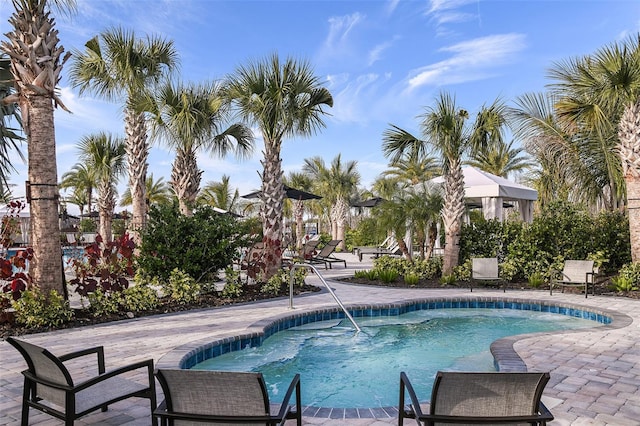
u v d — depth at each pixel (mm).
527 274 12273
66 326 7078
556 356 5496
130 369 3352
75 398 3287
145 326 7191
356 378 5676
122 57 12109
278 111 10500
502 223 13195
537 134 14000
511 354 5500
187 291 9055
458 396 2682
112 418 3705
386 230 13656
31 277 7234
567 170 14031
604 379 4660
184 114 11852
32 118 7043
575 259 12047
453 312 9664
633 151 10586
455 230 12562
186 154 13266
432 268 13102
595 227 12336
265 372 5867
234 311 8500
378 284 12312
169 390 2695
